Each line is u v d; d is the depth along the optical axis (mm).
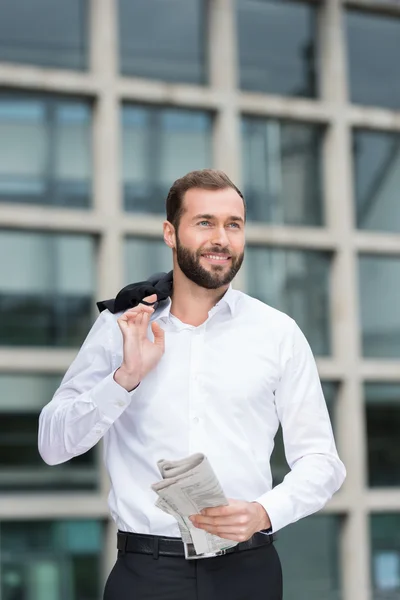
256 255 11281
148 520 3223
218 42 11117
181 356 3307
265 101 11219
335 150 11531
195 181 3227
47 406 3412
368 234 11641
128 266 10680
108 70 10570
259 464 3297
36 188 10422
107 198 10477
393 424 11664
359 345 11602
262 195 11383
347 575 11070
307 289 11492
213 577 3178
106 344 3410
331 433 3379
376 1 11805
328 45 11609
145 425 3279
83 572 10195
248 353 3322
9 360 10094
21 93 10422
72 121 10602
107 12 10602
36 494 10125
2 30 10422
